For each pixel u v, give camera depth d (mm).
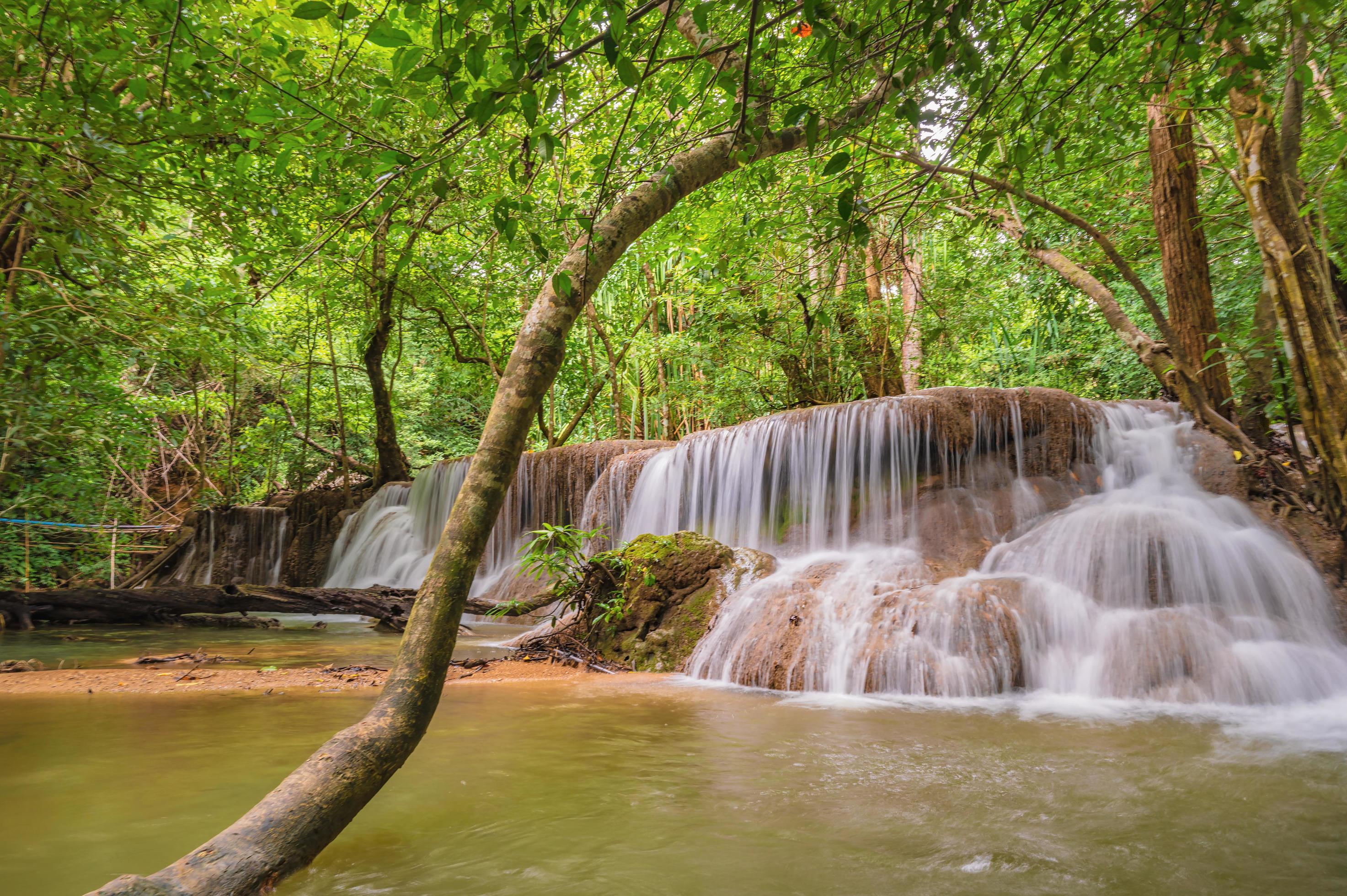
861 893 1903
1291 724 4090
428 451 24484
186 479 20312
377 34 2234
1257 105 5094
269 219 7848
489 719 4160
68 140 5672
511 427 2367
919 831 2369
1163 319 7250
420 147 3611
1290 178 5340
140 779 2852
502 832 2355
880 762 3236
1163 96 5824
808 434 8750
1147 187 9922
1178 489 7082
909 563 6777
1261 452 6898
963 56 2314
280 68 4316
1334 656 5043
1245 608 5492
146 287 8984
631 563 6832
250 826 1843
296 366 17234
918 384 12484
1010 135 3582
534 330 2449
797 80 3723
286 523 15477
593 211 2621
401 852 2178
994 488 7809
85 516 14570
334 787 1942
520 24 2209
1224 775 3051
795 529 8656
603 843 2254
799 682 5324
